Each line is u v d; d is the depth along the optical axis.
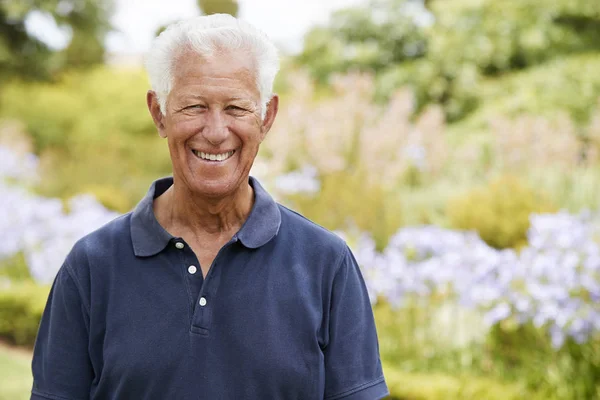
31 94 13.66
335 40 11.07
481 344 3.98
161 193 1.69
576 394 3.50
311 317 1.54
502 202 5.06
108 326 1.52
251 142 1.53
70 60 15.53
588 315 3.54
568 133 6.71
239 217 1.61
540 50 9.62
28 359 5.05
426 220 5.82
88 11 15.55
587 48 9.49
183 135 1.49
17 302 5.41
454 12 10.20
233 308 1.51
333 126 7.00
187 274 1.52
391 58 10.71
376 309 4.46
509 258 3.82
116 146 11.73
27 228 5.89
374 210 5.54
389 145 6.75
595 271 3.61
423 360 4.02
